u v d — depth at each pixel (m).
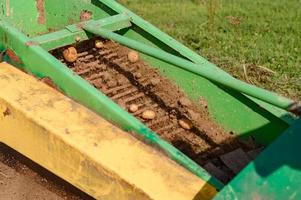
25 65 3.75
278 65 5.16
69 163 3.38
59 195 3.89
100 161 3.27
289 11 6.14
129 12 4.25
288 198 2.91
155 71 4.18
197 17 5.98
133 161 3.29
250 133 3.81
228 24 5.83
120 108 3.48
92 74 4.14
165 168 3.27
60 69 3.61
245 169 2.98
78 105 3.54
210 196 3.17
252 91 3.22
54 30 4.57
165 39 4.10
